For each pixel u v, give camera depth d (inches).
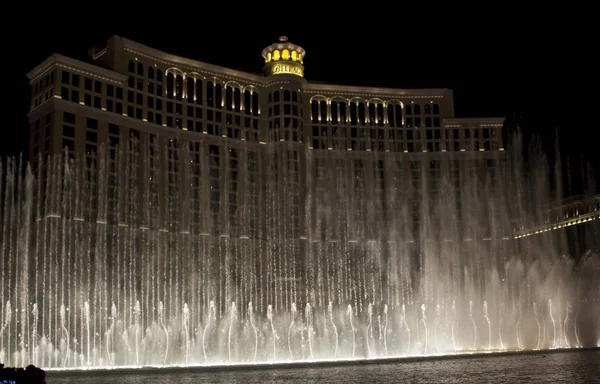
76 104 3508.9
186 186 3941.9
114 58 3774.6
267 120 4399.6
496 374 1234.6
